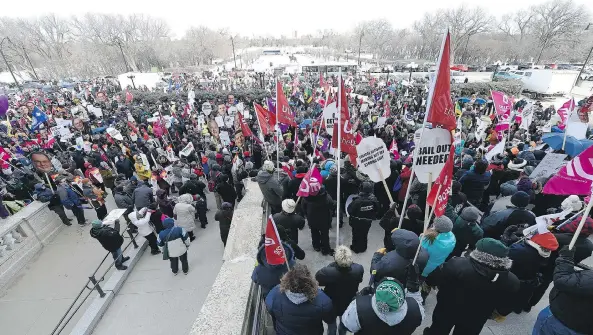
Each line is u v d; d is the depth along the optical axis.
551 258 4.27
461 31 77.38
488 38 89.12
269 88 42.88
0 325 6.58
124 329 5.93
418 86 35.19
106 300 6.44
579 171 4.41
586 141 7.70
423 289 4.70
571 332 2.95
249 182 9.35
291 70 60.25
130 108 29.27
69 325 6.47
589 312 2.83
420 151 4.18
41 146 17.17
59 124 16.70
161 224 8.43
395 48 98.06
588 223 3.92
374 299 2.80
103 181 12.48
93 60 89.25
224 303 4.43
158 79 53.50
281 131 13.59
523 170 7.30
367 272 5.61
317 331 3.22
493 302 3.26
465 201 5.53
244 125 13.05
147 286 7.04
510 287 3.11
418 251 3.53
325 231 6.02
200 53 106.31
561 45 72.25
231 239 6.17
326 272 3.71
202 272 7.39
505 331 4.29
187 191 9.29
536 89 37.53
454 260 3.39
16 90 54.31
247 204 7.70
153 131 18.05
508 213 4.72
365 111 21.50
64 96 38.31
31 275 8.05
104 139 16.89
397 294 2.64
